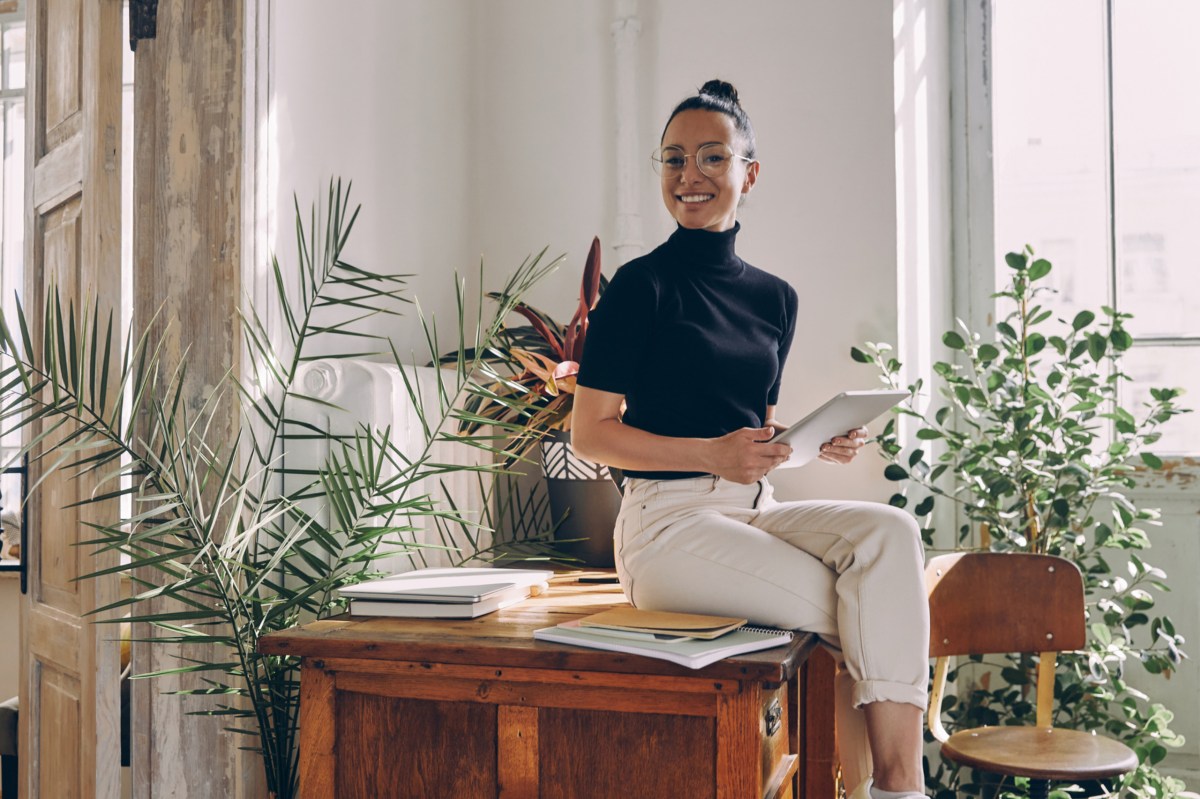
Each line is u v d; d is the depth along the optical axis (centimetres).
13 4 430
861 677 164
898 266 272
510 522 297
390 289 270
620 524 191
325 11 243
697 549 177
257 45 220
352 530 203
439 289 296
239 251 216
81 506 237
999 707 306
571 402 250
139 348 199
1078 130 322
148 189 225
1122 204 317
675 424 185
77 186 241
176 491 195
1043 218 324
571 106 307
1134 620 278
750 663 147
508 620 181
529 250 309
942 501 316
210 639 194
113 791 232
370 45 262
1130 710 276
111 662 232
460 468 210
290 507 203
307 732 170
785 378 279
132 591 250
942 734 247
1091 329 319
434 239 293
